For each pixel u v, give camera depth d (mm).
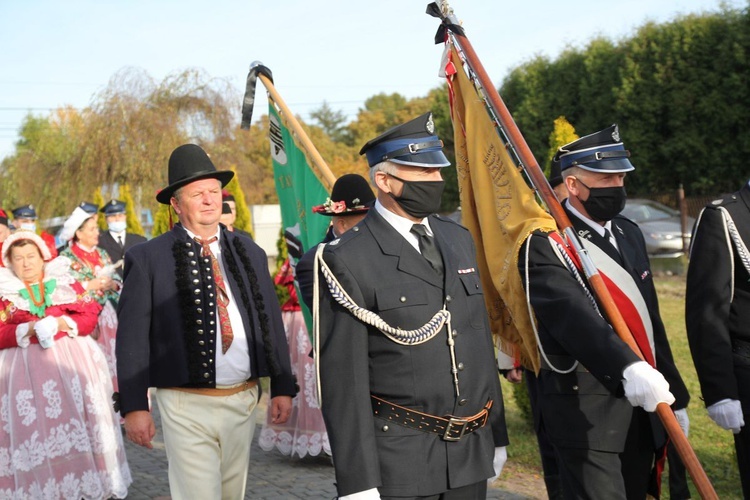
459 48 3662
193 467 3650
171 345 3691
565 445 3381
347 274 2777
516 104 27266
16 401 5008
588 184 3566
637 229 3859
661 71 22062
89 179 26781
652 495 3604
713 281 3588
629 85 22672
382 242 2855
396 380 2764
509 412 7129
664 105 22172
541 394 3520
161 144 26516
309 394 6250
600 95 24000
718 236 3611
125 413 3654
